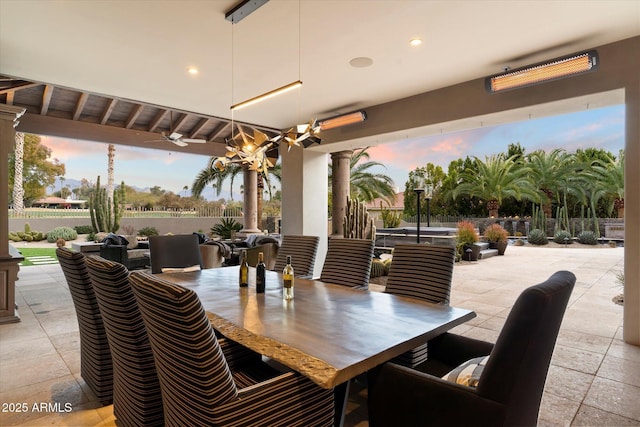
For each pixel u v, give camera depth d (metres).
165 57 3.61
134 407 1.83
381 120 5.13
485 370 1.26
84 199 22.72
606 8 2.73
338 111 5.49
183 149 8.45
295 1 2.65
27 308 4.48
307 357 1.38
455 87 4.36
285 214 6.86
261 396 1.28
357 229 6.58
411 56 3.59
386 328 1.71
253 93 4.71
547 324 1.23
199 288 2.61
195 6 2.71
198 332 1.13
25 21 2.91
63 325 3.78
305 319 1.85
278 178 14.09
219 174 12.98
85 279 2.14
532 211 16.09
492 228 11.03
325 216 6.93
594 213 15.02
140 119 7.63
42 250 11.73
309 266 3.39
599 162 15.25
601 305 4.55
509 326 1.21
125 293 1.74
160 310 1.19
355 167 11.83
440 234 9.92
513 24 2.97
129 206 16.25
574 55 3.16
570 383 2.46
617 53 3.28
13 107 3.82
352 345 1.50
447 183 18.16
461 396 1.30
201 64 3.79
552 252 11.18
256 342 1.54
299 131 3.11
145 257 7.28
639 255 3.13
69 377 2.59
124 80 4.25
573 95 3.52
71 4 2.67
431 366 1.95
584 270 7.35
